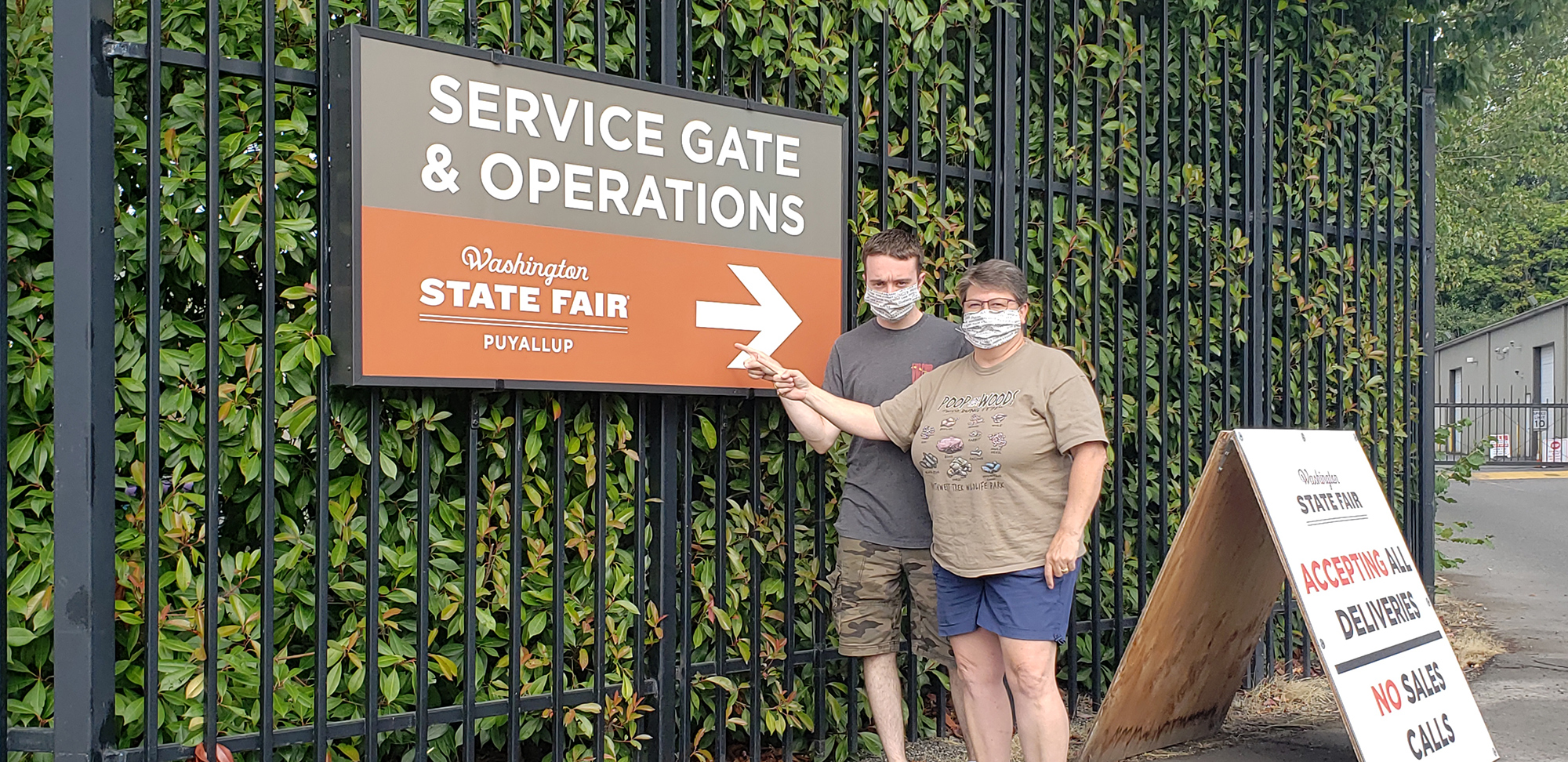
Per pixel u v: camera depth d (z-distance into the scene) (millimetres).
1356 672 3697
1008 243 4383
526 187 3275
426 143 3104
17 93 2969
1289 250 5230
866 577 3680
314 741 3076
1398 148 5863
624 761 3645
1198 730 4426
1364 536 4039
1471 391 37406
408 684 3309
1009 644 3303
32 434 2922
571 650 3590
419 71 3094
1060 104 4695
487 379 3197
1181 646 4012
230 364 2998
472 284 3176
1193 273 5090
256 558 3039
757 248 3740
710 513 3824
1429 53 5957
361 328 2988
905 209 4176
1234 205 5215
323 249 3049
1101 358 4762
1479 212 13727
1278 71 5461
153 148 2816
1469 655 5766
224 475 3023
